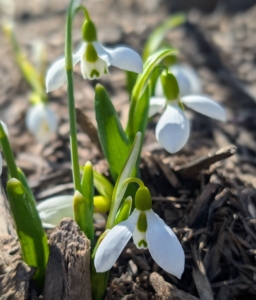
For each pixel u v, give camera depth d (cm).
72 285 23
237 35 56
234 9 64
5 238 24
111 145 25
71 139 24
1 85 50
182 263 20
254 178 34
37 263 24
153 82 30
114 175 26
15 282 22
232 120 42
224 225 26
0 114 46
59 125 42
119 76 48
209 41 55
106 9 66
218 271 26
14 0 72
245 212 27
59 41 56
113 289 25
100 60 23
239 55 53
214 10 66
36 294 24
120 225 21
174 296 24
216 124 42
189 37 56
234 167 35
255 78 49
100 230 29
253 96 46
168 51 25
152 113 27
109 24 60
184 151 37
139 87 26
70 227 23
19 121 45
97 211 28
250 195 28
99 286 24
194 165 29
